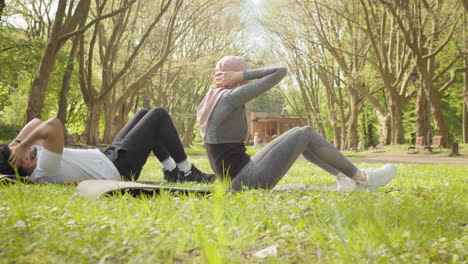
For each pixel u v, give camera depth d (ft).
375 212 8.39
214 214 7.79
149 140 15.81
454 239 7.04
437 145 92.58
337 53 103.91
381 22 93.97
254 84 12.76
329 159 13.74
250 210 8.98
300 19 106.42
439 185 19.39
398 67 102.83
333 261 5.68
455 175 29.04
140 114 16.78
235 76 12.98
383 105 162.71
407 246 6.24
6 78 79.25
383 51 96.17
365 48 117.70
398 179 24.38
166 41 99.60
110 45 89.97
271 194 12.25
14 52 69.05
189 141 158.71
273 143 13.66
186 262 5.60
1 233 6.69
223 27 119.24
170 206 9.55
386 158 74.69
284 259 5.73
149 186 11.28
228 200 10.67
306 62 136.56
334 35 102.47
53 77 86.02
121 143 15.52
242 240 6.63
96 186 11.59
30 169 14.30
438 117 103.81
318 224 7.45
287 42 126.82
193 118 156.97
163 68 106.83
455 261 5.64
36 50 68.13
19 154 13.55
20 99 136.56
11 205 8.77
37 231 7.10
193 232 7.06
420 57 88.07
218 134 13.05
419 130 101.19
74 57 79.20
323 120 154.30
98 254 5.78
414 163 56.49
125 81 115.85
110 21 97.19
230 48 127.54
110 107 104.94
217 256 5.19
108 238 6.67
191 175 16.85
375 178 14.07
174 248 6.18
